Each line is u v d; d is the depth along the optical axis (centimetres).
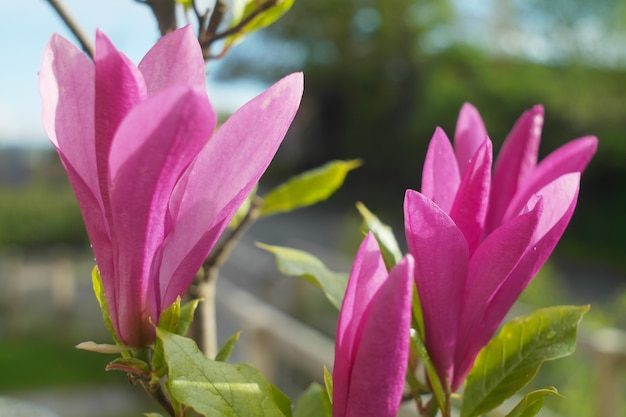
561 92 582
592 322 202
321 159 920
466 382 33
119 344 30
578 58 571
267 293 309
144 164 26
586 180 578
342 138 876
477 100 663
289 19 837
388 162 806
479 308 31
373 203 800
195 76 29
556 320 33
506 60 662
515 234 30
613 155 555
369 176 832
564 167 33
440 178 32
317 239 607
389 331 26
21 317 356
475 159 31
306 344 145
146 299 29
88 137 28
